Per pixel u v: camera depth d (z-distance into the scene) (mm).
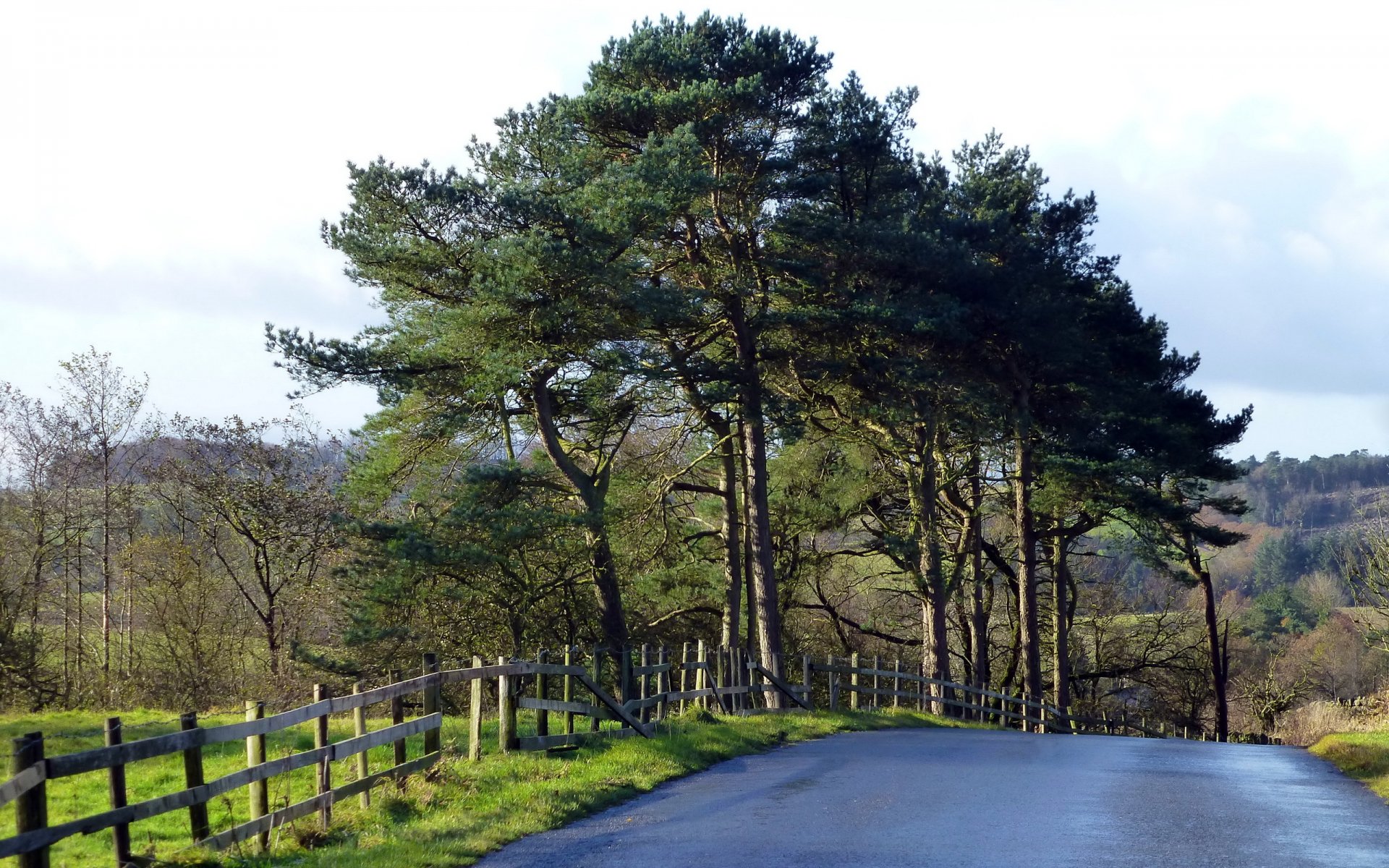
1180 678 58375
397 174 25922
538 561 30828
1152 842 10750
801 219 30031
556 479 31188
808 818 12023
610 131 29469
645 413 31531
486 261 25641
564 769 14617
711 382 30078
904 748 20422
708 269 29938
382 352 26859
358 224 26594
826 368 31172
